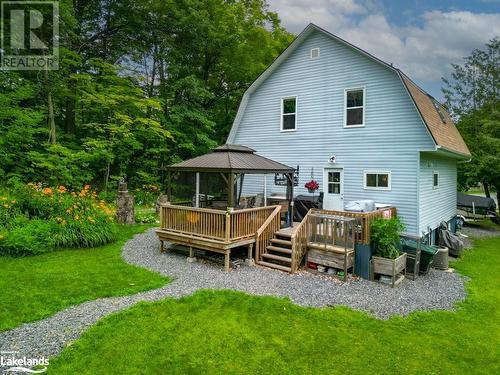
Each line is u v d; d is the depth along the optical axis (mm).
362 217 7562
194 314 5301
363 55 11094
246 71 20703
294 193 12773
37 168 14805
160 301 5656
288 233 8578
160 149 18516
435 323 5445
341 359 4285
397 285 7168
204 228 7902
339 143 11695
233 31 19656
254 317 5312
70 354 4039
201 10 18859
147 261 8039
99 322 4816
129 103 17312
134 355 4117
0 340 4262
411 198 10164
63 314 5035
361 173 11188
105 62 17000
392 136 10531
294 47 12641
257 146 13898
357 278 7434
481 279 8125
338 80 11719
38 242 8086
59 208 9297
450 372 4125
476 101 19953
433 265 8891
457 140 13625
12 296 5562
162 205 8805
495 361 4406
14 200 8750
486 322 5609
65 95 16109
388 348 4598
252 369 4000
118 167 18938
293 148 12852
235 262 8023
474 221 17984
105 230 9609
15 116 13516
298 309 5668
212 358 4180
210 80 21953
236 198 10109
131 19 18469
